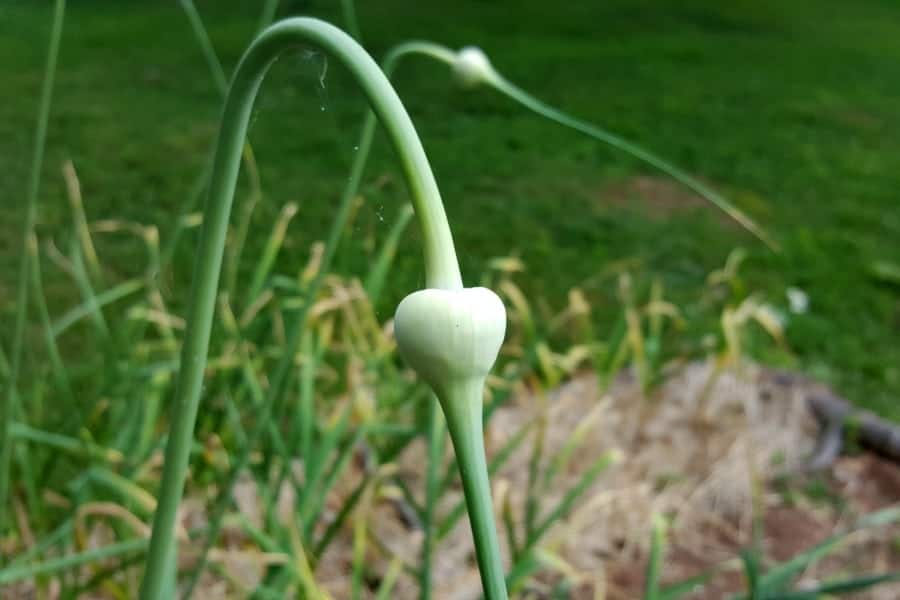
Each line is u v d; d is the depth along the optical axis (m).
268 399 0.68
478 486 0.30
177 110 2.42
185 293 1.29
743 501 1.18
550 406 1.28
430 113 2.62
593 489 1.17
